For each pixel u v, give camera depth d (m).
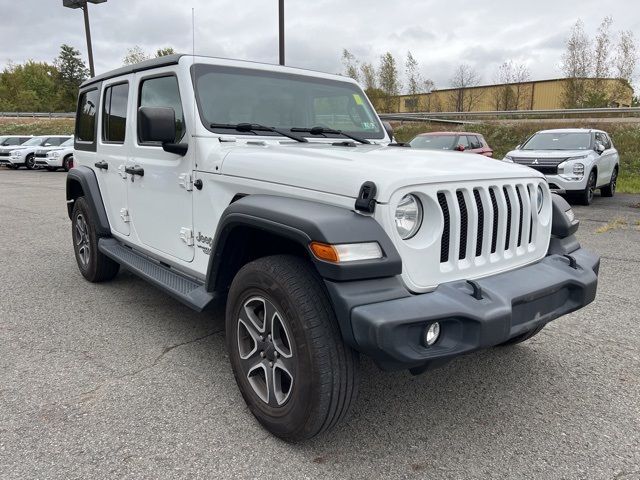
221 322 4.30
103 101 4.73
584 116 22.17
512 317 2.54
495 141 20.31
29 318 4.36
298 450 2.58
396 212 2.36
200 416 2.88
